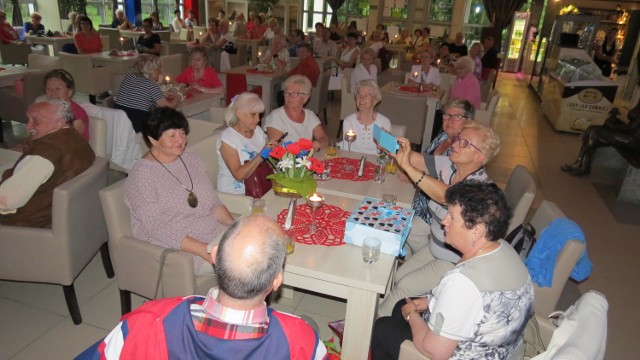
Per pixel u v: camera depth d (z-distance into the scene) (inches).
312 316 102.0
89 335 90.4
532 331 64.4
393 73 315.0
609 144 200.8
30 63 233.1
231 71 252.1
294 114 131.3
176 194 84.6
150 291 81.7
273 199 93.1
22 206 86.0
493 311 53.5
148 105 159.6
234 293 36.4
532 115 333.4
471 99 213.8
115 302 100.8
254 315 37.6
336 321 97.7
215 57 404.8
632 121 199.2
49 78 121.7
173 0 587.8
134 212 81.6
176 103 163.8
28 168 83.0
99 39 318.0
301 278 73.5
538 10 540.4
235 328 37.0
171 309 38.6
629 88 393.4
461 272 54.4
